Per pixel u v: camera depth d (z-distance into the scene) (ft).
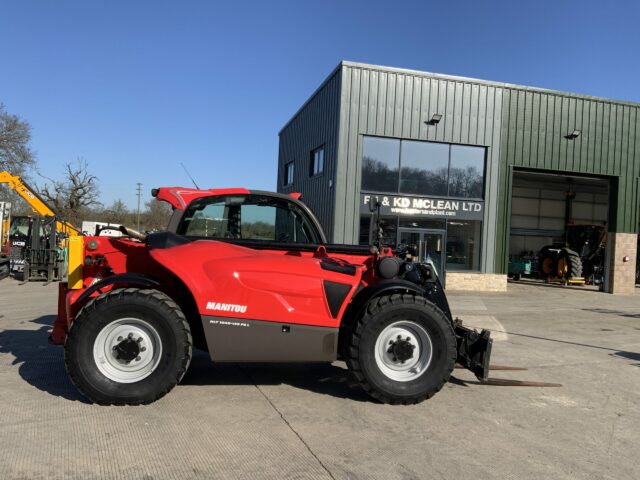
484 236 57.11
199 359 19.30
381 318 14.48
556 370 20.31
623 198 62.34
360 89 52.80
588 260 77.36
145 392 13.66
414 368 14.94
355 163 53.01
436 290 17.24
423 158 55.31
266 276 14.24
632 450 12.35
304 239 17.53
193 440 11.79
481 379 15.87
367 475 10.43
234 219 16.96
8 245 60.95
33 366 17.62
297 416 13.58
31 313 31.45
